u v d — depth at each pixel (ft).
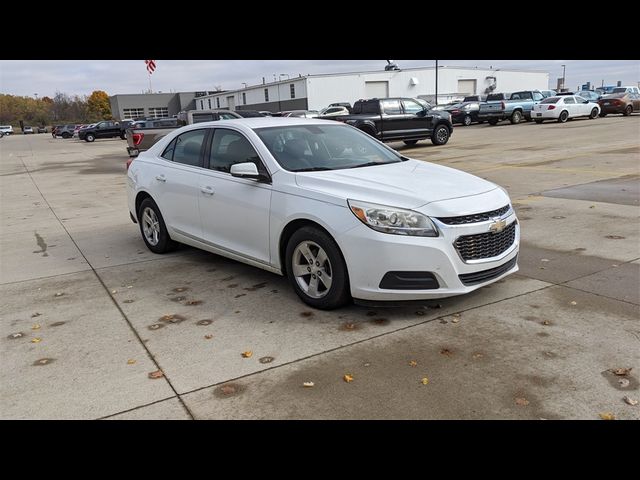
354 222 13.03
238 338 13.01
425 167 16.51
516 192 30.48
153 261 20.21
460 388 10.39
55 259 21.22
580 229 21.72
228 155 16.99
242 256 16.52
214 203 17.02
